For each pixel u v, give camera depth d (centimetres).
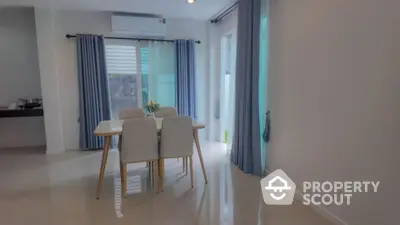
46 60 454
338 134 225
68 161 423
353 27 204
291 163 295
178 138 313
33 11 479
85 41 466
